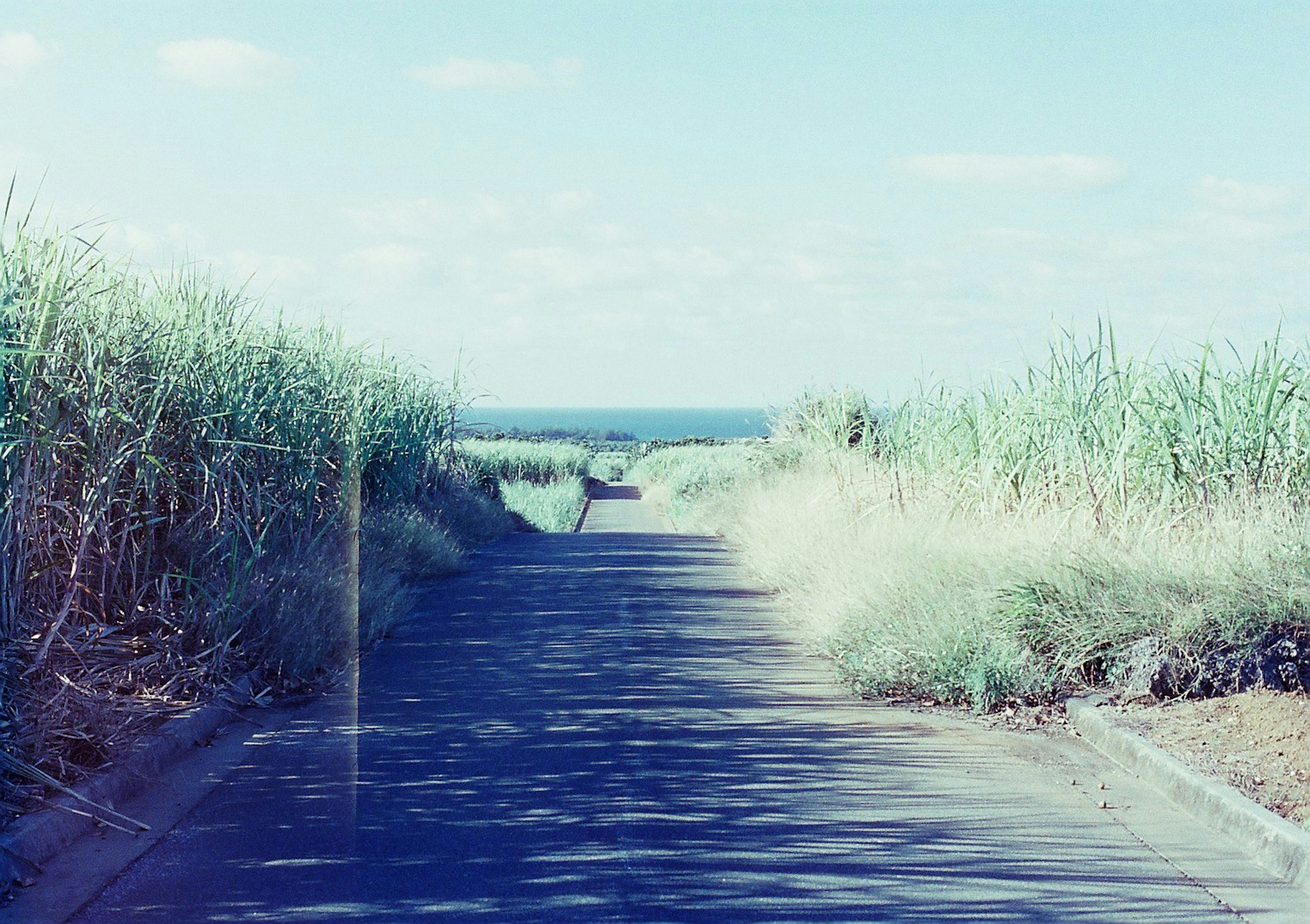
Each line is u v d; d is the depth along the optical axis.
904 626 8.84
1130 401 11.31
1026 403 13.08
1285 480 10.48
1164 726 7.02
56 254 7.54
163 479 8.45
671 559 17.80
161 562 8.31
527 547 19.80
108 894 4.59
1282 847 5.11
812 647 10.33
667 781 6.21
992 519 12.35
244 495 9.01
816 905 4.61
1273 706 7.15
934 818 5.69
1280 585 8.06
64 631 7.31
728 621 11.79
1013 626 8.51
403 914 4.45
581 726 7.37
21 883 4.67
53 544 7.58
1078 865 5.10
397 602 11.48
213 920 4.36
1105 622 8.12
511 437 51.97
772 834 5.42
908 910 4.58
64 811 5.20
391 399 17.58
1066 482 11.99
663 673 9.10
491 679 8.77
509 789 6.03
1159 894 4.80
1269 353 10.95
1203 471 10.73
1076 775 6.49
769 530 16.47
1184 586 8.38
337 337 14.82
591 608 12.48
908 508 13.97
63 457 7.57
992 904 4.66
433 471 19.75
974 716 7.80
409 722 7.40
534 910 4.51
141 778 5.93
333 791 5.93
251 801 5.76
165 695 7.12
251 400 9.45
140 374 8.29
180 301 9.95
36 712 6.06
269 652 8.15
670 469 45.50
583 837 5.32
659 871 4.93
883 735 7.28
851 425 19.12
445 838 5.28
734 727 7.42
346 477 11.60
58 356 7.25
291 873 4.82
